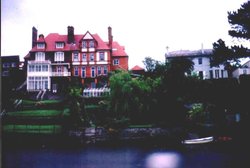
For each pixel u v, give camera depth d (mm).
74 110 36000
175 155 24453
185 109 36656
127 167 21031
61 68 55719
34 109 41938
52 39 58750
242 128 32219
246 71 48500
